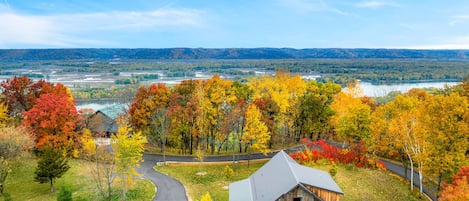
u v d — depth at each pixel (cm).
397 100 5516
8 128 4569
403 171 5506
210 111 6216
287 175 3397
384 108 5475
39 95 6272
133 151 4297
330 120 6769
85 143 4866
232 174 5097
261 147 5866
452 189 3088
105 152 4506
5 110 5422
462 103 3900
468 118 3884
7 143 4256
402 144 4638
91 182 4572
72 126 5422
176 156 6538
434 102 4069
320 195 3222
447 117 3903
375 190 4184
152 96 6588
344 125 5588
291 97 6988
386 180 4681
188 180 5034
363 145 5338
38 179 4228
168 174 5309
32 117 5119
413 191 4438
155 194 4434
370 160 5250
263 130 5634
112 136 4406
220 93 6269
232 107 6306
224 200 4219
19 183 4591
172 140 6794
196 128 6406
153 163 6019
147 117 6531
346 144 6662
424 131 4150
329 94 7219
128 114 6906
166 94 6681
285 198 3175
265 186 3503
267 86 6944
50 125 5141
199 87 6375
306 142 6419
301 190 3189
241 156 6556
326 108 6900
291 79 7306
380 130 4947
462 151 3862
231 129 6194
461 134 3834
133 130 6562
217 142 7425
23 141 4447
